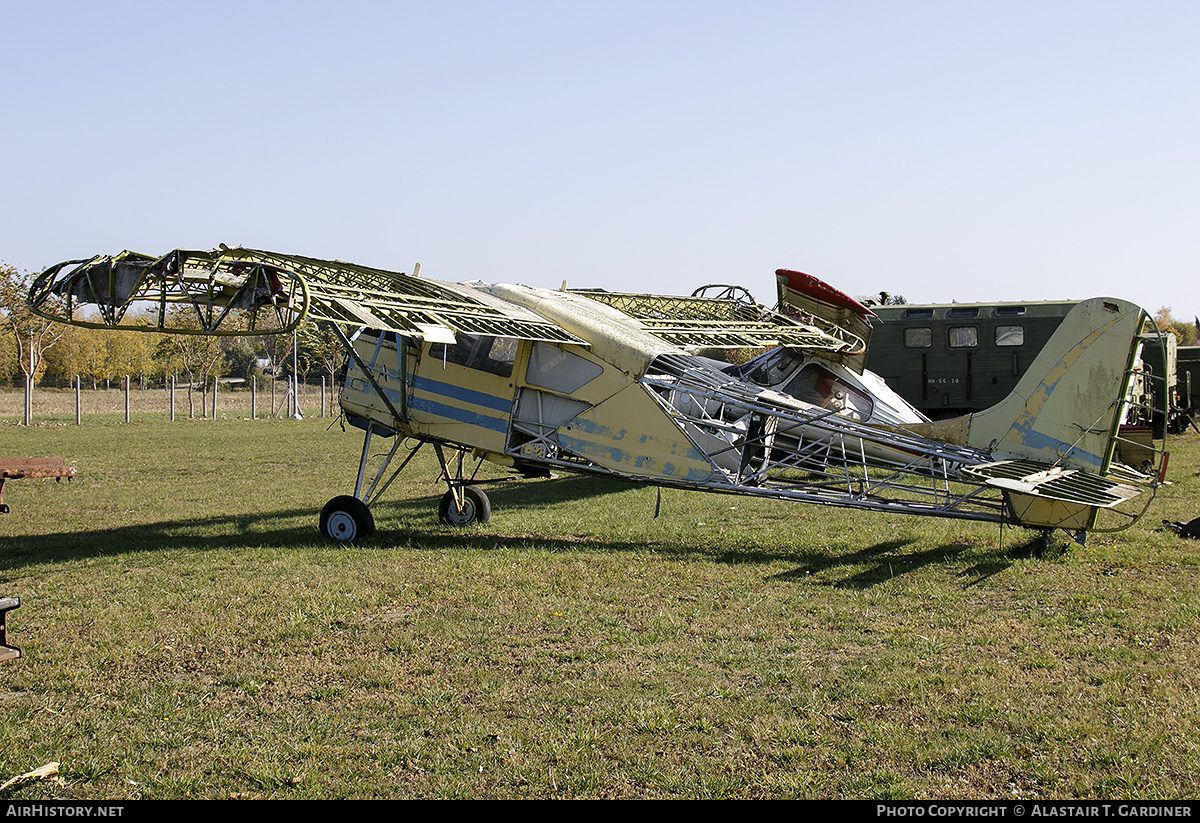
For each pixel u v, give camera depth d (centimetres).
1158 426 2300
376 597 823
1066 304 2230
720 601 810
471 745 507
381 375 1252
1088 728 512
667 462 1105
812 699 566
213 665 645
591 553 1030
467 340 1200
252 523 1334
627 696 577
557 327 1140
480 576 911
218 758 493
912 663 634
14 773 474
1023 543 1025
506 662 648
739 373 1583
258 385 7025
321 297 925
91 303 894
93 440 2772
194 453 2394
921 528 1153
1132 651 647
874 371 2406
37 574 940
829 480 1625
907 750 491
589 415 1144
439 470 2044
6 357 5681
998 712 541
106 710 562
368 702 573
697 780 464
